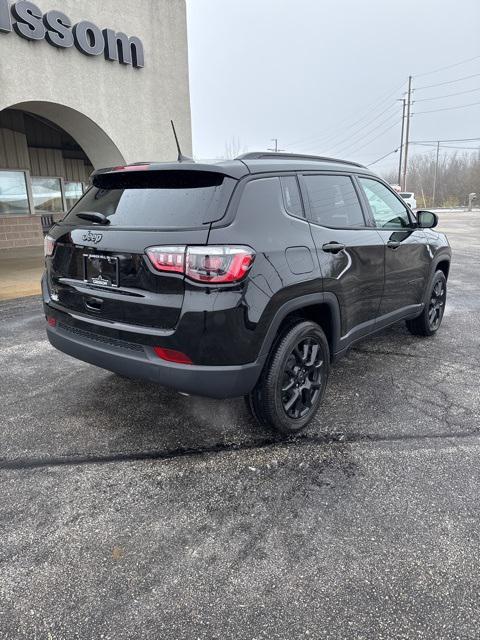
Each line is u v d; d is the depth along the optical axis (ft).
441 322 18.49
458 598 5.95
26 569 6.40
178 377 8.09
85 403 11.46
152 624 5.61
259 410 9.38
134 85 29.48
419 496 7.93
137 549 6.78
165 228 8.07
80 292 9.32
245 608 5.82
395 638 5.42
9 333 17.22
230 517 7.46
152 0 29.89
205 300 7.69
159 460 9.05
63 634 5.48
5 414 10.87
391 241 12.44
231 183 8.30
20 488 8.16
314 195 10.18
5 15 22.26
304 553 6.70
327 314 10.40
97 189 10.16
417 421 10.53
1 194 38.55
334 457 9.13
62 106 25.85
